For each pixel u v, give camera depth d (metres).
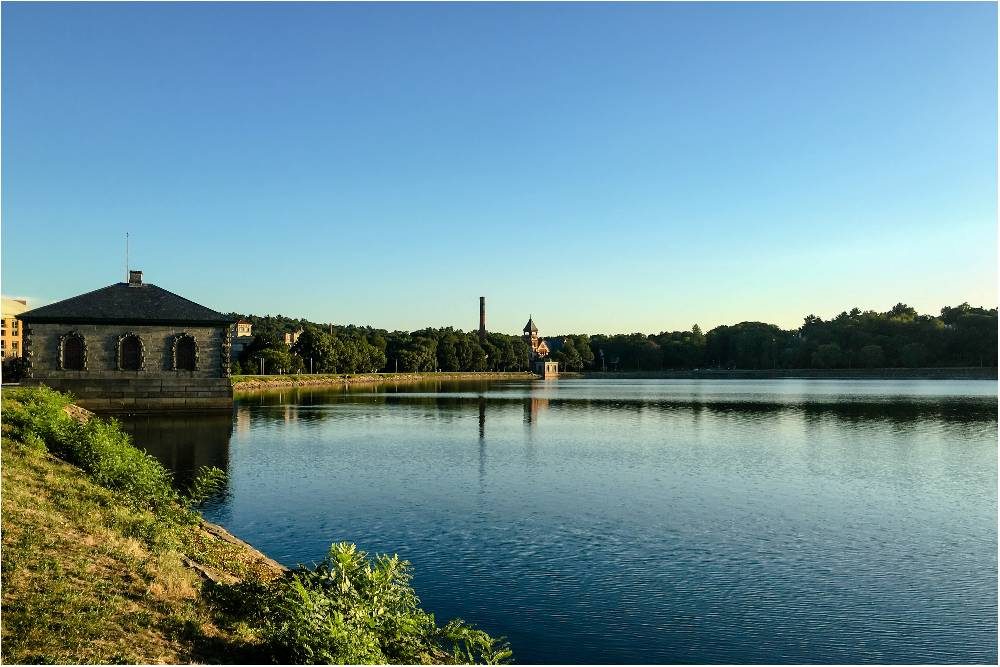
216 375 63.50
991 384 148.62
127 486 20.66
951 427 57.41
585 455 41.62
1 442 21.05
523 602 17.56
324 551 21.44
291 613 12.23
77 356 60.28
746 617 16.70
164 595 12.86
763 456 41.41
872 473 35.59
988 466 37.69
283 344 152.38
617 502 28.52
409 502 28.23
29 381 58.78
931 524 25.19
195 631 11.72
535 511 26.80
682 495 30.05
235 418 62.97
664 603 17.52
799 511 27.08
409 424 60.38
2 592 11.21
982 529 24.50
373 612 12.98
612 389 140.62
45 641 9.91
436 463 38.31
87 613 11.11
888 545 22.50
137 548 15.00
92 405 60.22
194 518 20.08
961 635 15.78
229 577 15.64
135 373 61.56
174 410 62.34
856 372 198.62
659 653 14.85
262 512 26.31
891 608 17.28
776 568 20.20
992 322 184.50
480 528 24.28
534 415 71.12
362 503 27.95
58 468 20.39
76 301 61.22
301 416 66.62
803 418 66.62
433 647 14.16
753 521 25.52
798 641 15.45
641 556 21.25
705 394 116.31
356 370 177.50
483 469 36.41
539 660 14.53
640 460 39.81
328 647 11.34
